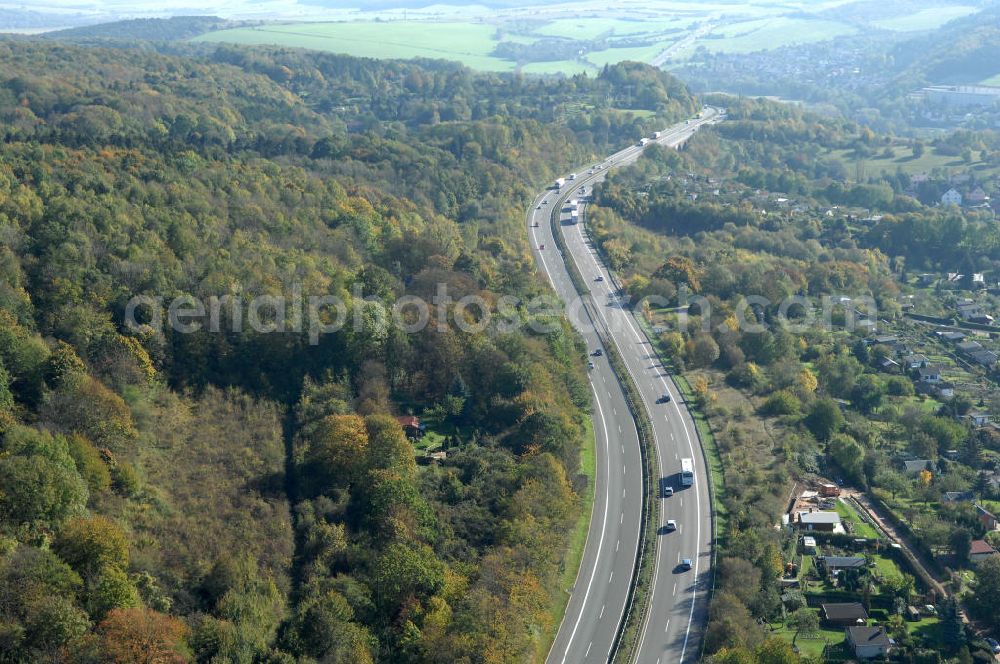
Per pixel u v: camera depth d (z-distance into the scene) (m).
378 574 136.75
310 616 126.44
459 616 130.12
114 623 113.62
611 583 151.62
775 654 130.25
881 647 140.75
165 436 162.38
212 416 171.38
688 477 178.75
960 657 139.50
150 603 124.94
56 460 132.75
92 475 139.88
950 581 159.62
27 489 124.69
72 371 155.50
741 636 135.00
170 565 135.25
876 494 183.62
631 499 173.50
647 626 142.25
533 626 136.00
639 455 187.88
